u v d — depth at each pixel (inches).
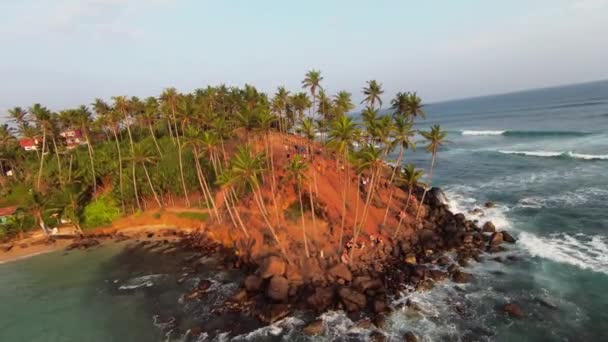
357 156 1985.7
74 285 2112.5
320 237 2119.8
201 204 2886.3
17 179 3912.4
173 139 3745.1
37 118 3280.0
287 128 4343.0
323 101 3735.2
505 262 1828.2
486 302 1526.8
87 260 2461.9
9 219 3034.0
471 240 2086.6
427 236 2161.7
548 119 6683.1
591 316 1369.3
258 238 2146.9
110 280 2124.8
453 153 4800.7
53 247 2760.8
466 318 1441.9
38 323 1738.4
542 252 1865.2
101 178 3403.1
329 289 1656.0
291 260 1923.0
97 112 3580.2
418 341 1331.2
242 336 1459.2
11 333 1670.8
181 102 3312.0
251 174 1839.3
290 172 2202.3
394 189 2795.3
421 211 2474.2
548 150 3991.1
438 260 1914.4
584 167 3169.3
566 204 2423.7
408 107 2564.0
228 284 1900.8
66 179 3238.2
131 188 3080.7
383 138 1878.7
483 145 5009.8
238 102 3882.9
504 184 3085.6
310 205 2327.8
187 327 1566.2
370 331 1414.9
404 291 1663.4
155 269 2202.3
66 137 4564.5
